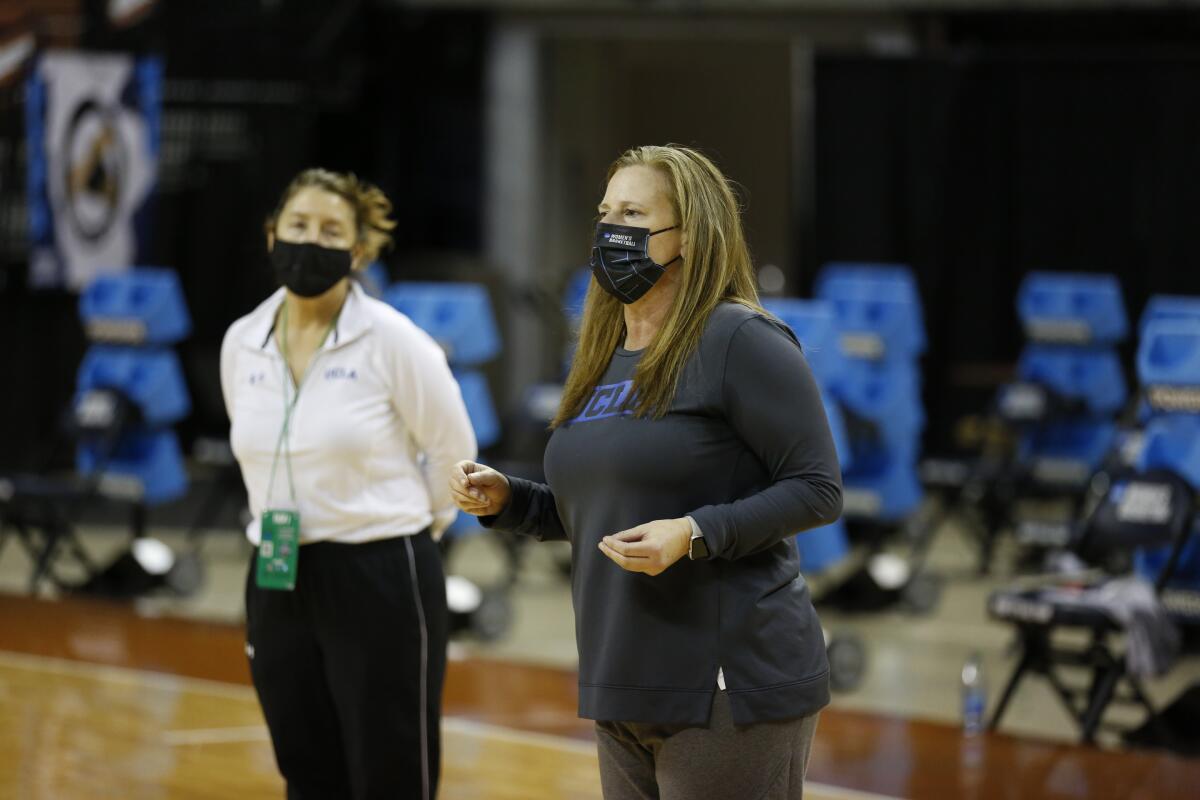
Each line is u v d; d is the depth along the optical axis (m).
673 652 5.28
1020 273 30.86
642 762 5.58
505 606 18.34
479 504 5.91
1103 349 22.83
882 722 13.29
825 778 11.45
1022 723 14.81
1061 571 14.58
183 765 11.31
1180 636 13.14
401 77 31.20
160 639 16.55
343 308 7.53
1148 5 29.73
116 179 27.12
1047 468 22.78
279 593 7.39
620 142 34.00
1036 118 30.61
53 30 27.19
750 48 34.06
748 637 5.26
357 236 7.64
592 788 10.99
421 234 31.69
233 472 22.20
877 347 19.27
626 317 5.70
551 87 32.09
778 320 5.48
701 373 5.34
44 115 27.19
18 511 20.17
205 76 28.11
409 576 7.43
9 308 27.97
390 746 7.38
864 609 20.11
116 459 20.55
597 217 5.75
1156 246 30.34
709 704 5.24
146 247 27.16
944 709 15.21
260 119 28.11
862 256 31.12
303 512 7.34
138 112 27.08
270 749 11.84
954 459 30.98
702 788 5.28
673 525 5.03
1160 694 16.19
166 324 20.23
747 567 5.33
